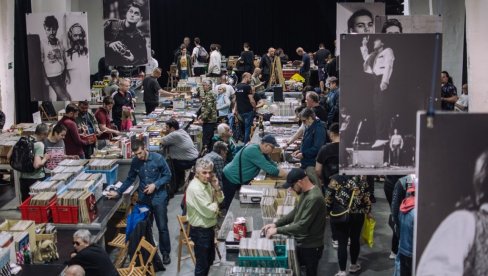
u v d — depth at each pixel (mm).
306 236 5699
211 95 12859
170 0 23641
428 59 4250
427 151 2891
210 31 23891
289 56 24062
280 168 7656
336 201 6590
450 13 13547
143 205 7516
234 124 13938
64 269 5453
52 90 9562
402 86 4277
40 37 9445
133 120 12594
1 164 9273
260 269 5102
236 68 19406
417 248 2963
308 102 9281
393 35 4238
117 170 8562
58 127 8656
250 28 23875
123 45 11234
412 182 5660
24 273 5344
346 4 11328
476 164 2885
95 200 7051
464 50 13414
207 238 6500
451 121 2869
